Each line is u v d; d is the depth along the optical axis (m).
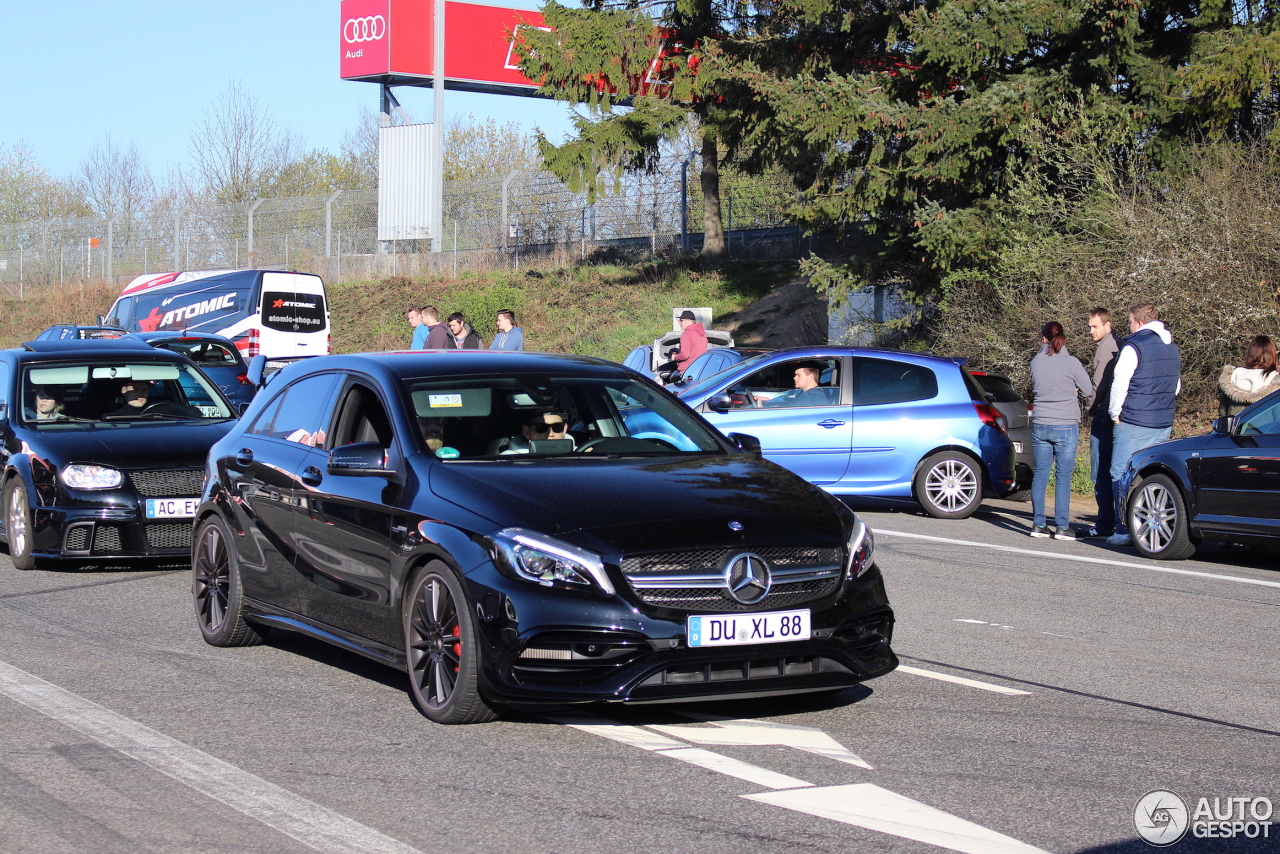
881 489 12.88
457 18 41.78
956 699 5.94
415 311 18.84
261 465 6.89
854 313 23.59
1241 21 17.53
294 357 28.53
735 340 28.47
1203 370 16.78
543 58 28.47
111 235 47.97
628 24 28.11
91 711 5.70
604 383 6.68
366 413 6.38
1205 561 10.42
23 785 4.66
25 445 9.79
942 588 9.01
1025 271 17.58
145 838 4.11
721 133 22.73
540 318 32.88
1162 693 6.12
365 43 41.75
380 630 5.84
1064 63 17.84
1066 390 11.45
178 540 9.54
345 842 4.06
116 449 9.59
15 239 52.16
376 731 5.36
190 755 5.03
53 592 8.81
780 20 23.89
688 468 5.94
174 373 11.01
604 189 30.22
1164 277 16.25
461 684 5.25
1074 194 17.86
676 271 33.75
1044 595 8.77
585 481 5.59
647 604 5.01
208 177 60.47
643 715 5.62
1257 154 16.38
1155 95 16.83
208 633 7.21
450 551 5.30
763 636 5.11
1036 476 11.65
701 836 4.10
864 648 5.46
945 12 17.00
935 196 18.72
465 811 4.35
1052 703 5.89
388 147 40.28
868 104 17.66
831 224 19.67
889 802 4.45
